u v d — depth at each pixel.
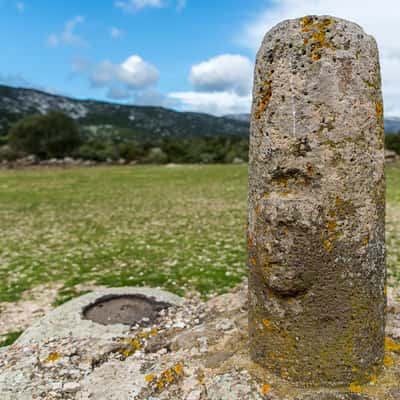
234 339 1.77
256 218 1.43
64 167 20.81
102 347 1.91
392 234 4.58
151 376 1.59
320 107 1.30
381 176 1.42
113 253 4.12
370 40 1.37
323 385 1.42
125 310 2.44
